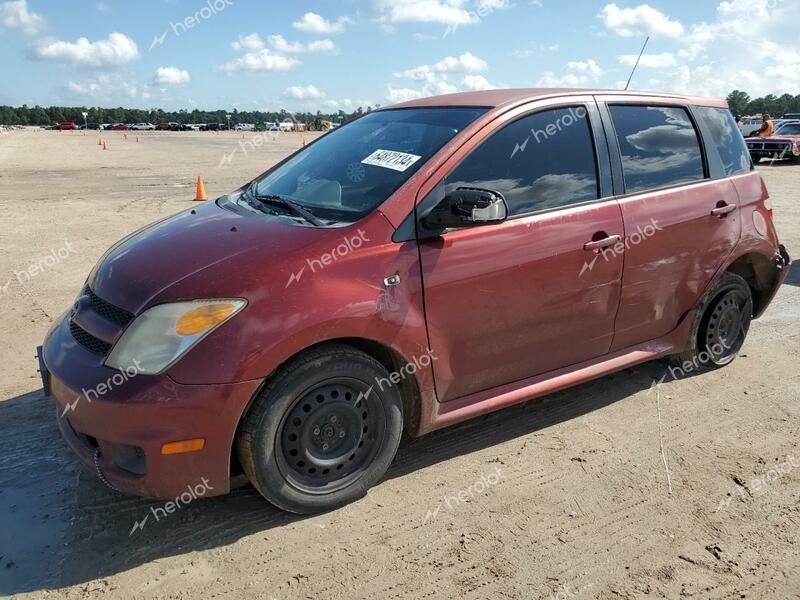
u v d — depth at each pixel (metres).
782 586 2.52
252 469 2.67
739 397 4.16
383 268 2.81
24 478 3.11
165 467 2.50
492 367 3.27
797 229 10.06
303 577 2.52
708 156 4.22
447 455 3.43
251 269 2.63
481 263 3.07
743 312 4.58
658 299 3.92
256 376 2.53
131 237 3.41
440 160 3.06
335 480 2.90
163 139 51.69
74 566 2.55
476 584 2.50
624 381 4.38
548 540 2.77
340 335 2.69
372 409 2.93
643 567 2.61
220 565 2.58
